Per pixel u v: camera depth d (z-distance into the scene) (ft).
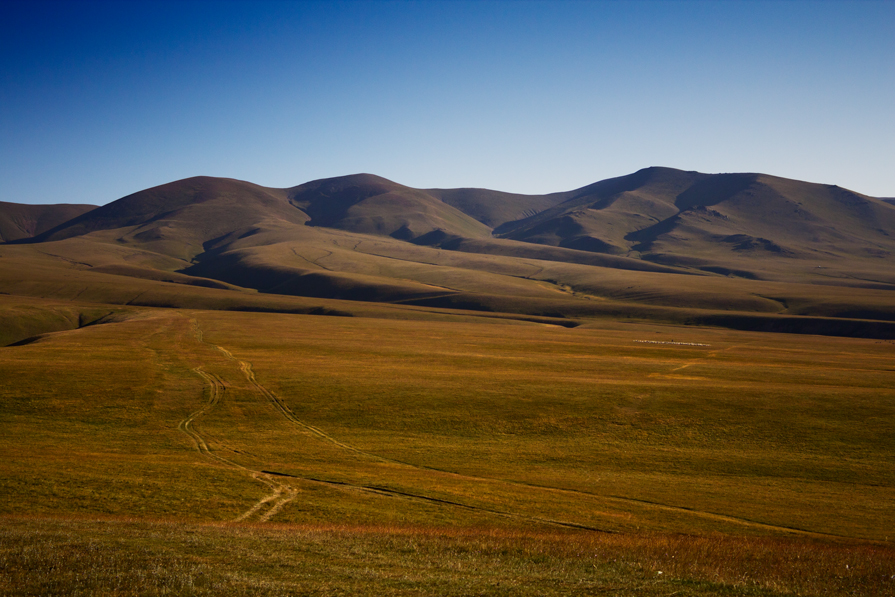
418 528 102.47
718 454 175.32
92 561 67.51
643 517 121.70
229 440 176.55
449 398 224.33
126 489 120.78
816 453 176.65
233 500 119.55
